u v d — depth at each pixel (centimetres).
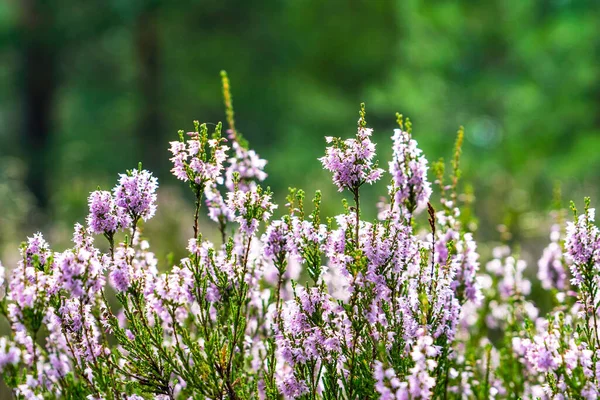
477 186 1716
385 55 2722
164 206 1427
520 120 1780
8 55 2720
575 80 1720
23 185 2483
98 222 375
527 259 1089
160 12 2608
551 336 375
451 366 458
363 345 379
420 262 389
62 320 372
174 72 2958
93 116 3195
